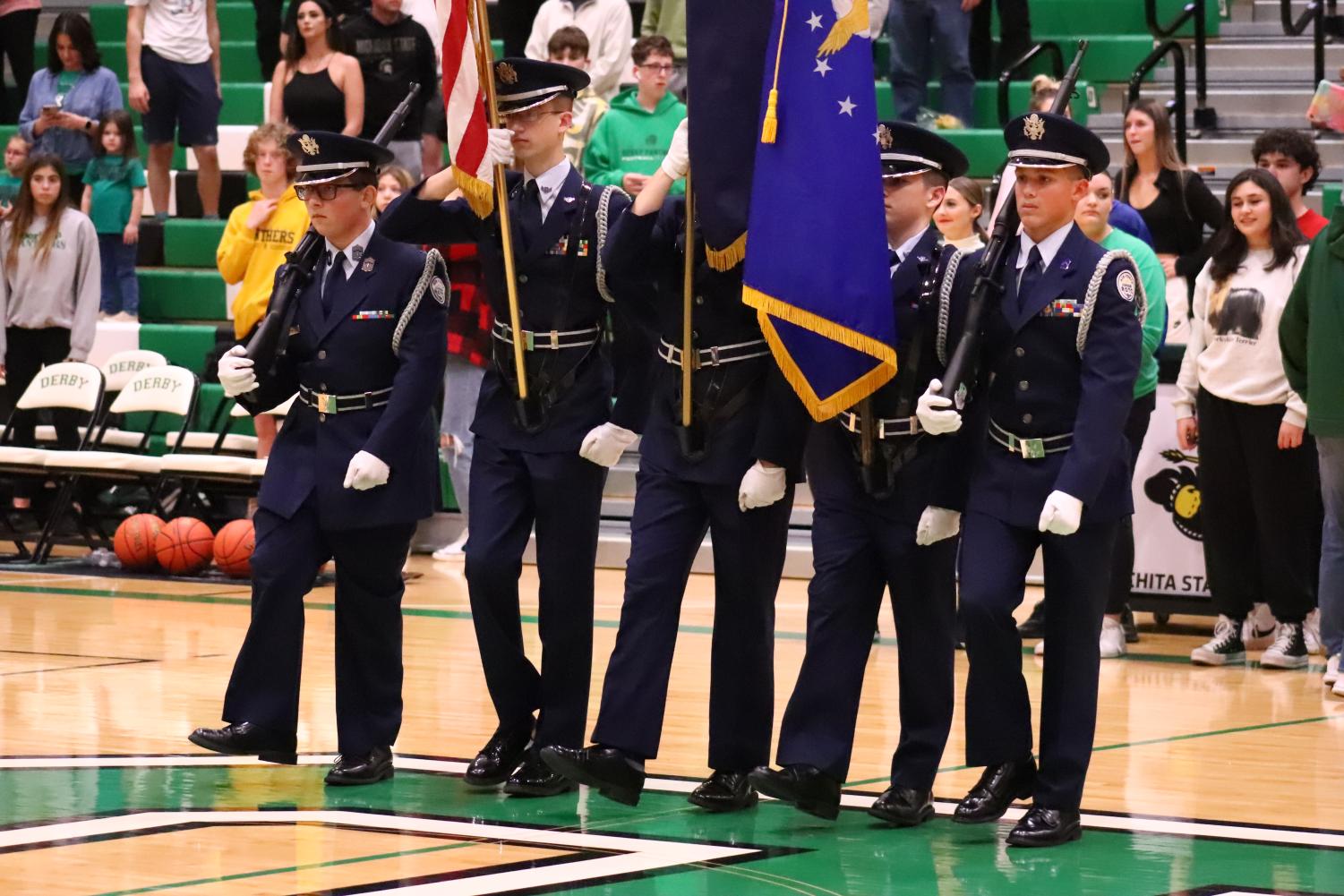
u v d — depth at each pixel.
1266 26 16.75
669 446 6.66
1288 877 5.87
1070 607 6.38
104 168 16.66
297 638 7.02
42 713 8.30
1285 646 10.45
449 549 14.56
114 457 13.64
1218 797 7.08
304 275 7.12
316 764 7.41
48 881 5.56
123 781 7.02
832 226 6.23
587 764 6.42
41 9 20.73
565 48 13.38
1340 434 9.31
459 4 6.74
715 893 5.54
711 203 6.41
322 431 7.00
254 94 18.75
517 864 5.85
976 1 15.41
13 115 19.75
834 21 6.29
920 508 6.41
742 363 6.57
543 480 6.85
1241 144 15.14
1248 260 10.53
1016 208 6.48
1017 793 6.62
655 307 6.73
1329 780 7.40
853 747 7.91
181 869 5.71
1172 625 12.14
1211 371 10.51
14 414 14.77
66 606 11.81
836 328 6.20
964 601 6.37
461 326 13.64
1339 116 11.40
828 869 5.88
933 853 6.14
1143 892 5.66
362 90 15.38
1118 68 16.61
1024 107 16.36
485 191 6.79
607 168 13.45
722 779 6.76
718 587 6.74
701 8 6.43
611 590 13.01
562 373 6.86
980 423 6.46
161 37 17.16
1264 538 10.38
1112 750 7.96
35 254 14.88
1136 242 10.09
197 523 13.43
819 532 6.59
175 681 9.15
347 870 5.72
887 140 6.52
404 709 8.55
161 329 16.25
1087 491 6.12
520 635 7.05
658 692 6.57
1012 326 6.36
